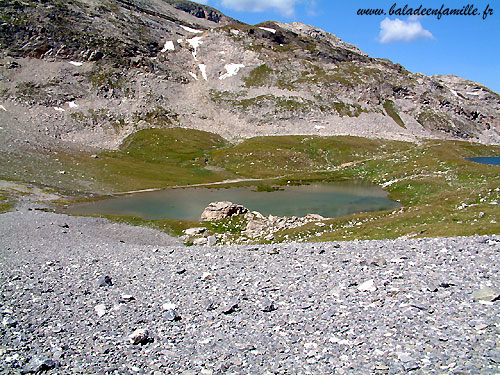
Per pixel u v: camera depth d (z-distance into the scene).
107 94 191.25
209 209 73.62
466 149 182.88
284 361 12.28
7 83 173.12
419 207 58.47
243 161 153.38
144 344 14.23
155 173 132.62
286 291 19.27
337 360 11.96
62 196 94.94
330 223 58.41
